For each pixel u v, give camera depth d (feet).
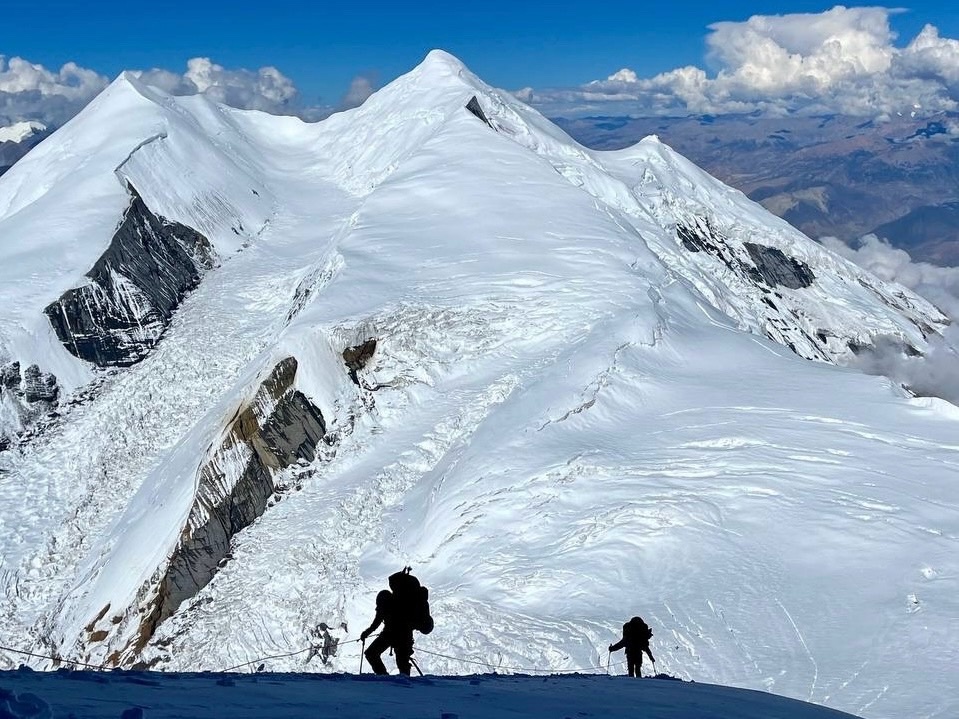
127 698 22.52
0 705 17.29
